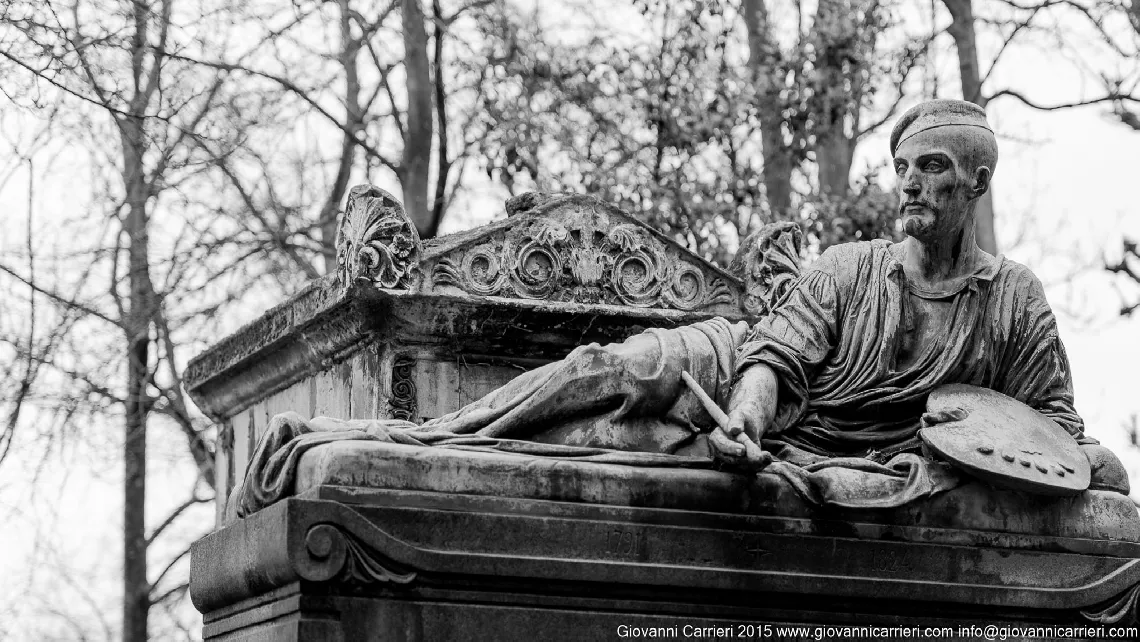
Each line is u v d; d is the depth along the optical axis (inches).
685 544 247.9
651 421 260.4
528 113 528.1
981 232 520.7
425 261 332.8
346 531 232.4
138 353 507.2
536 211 344.8
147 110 476.7
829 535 255.8
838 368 273.6
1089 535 268.5
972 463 259.4
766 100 526.9
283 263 507.8
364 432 245.0
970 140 272.5
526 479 244.4
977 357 274.2
